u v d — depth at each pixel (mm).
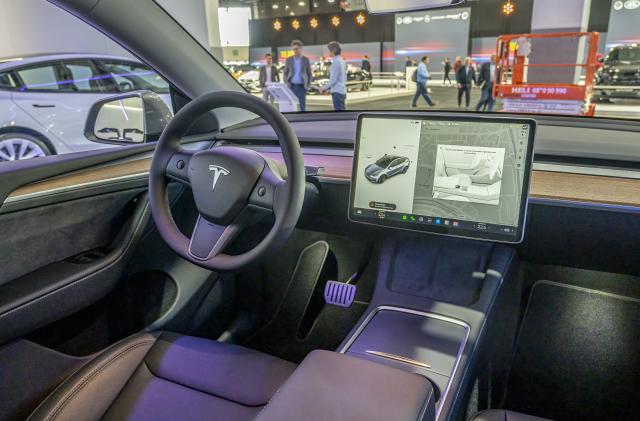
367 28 16734
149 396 1002
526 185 1098
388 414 541
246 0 22156
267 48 18656
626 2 10133
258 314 1695
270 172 1012
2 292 1071
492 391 1362
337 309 1706
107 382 1012
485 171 1129
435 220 1180
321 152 1631
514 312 1470
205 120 1666
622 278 1500
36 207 1118
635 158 1267
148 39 1386
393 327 1058
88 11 1235
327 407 551
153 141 1589
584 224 1225
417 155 1191
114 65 3514
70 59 3275
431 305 1125
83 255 1275
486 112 1632
